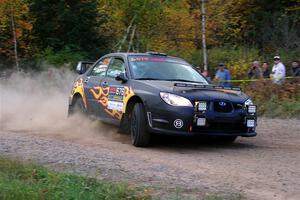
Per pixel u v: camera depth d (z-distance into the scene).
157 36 43.00
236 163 12.26
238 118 13.97
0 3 40.00
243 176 10.85
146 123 14.02
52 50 40.31
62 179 9.64
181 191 9.35
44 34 41.75
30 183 9.55
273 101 24.50
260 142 15.85
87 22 41.16
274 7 48.25
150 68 15.72
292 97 24.91
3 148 12.79
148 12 40.41
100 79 16.73
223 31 45.34
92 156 12.20
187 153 13.57
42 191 9.05
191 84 14.55
